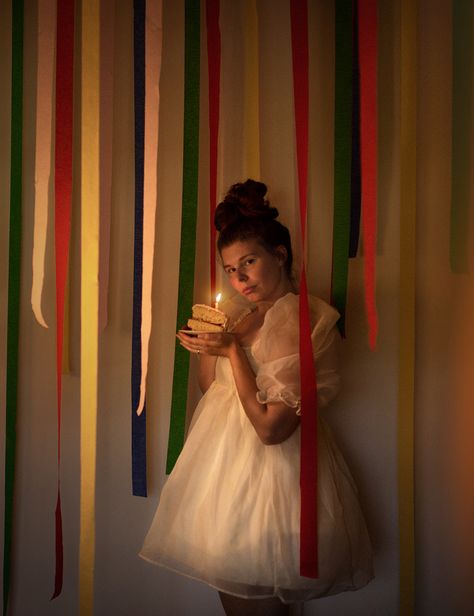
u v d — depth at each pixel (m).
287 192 1.57
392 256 1.54
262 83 1.58
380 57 1.52
